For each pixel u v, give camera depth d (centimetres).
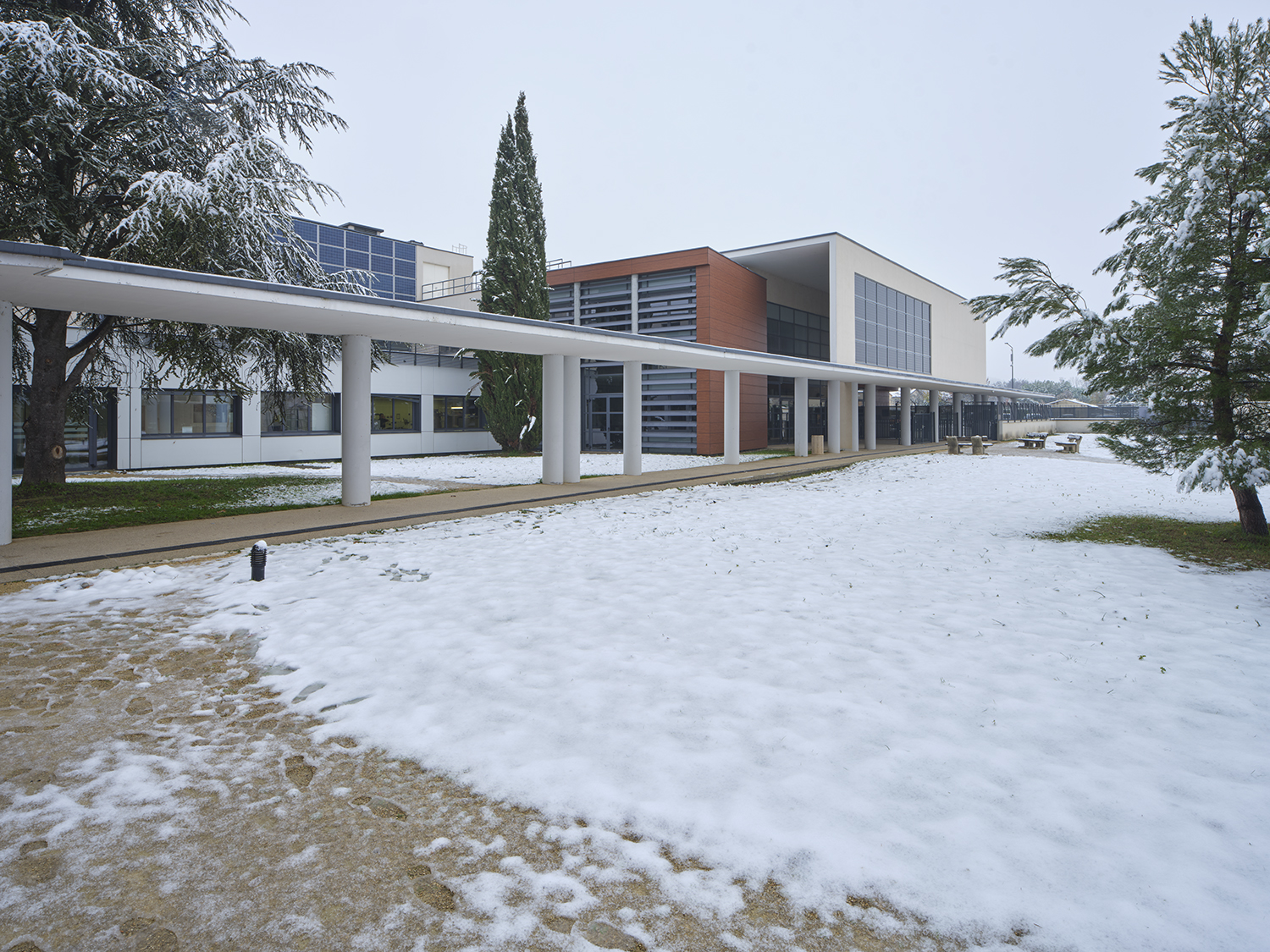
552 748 383
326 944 245
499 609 642
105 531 1041
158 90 1330
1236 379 917
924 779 348
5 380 909
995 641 555
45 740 402
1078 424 5472
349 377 1309
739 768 360
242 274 1374
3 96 1105
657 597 682
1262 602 667
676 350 1753
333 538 1016
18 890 273
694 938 247
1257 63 902
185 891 274
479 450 3325
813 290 4125
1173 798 331
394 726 413
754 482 1867
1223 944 238
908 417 3619
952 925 250
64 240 1258
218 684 488
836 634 570
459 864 290
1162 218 969
